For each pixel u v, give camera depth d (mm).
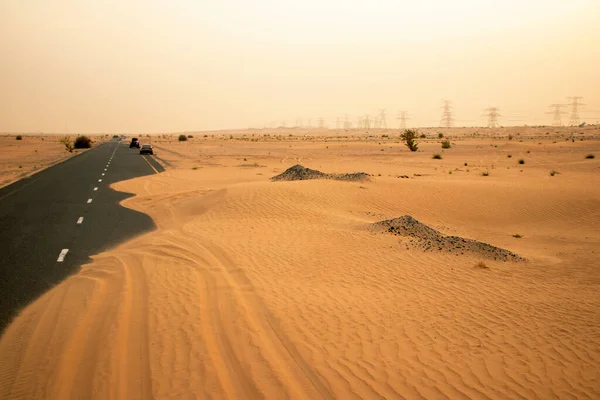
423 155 62031
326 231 15008
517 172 40562
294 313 8094
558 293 9617
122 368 6047
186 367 6078
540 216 20922
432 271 10953
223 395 5410
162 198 22219
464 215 21031
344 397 5426
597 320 8062
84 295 8867
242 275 10297
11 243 13297
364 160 54688
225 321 7637
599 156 54875
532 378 6012
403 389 5637
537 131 164250
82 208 19688
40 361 6242
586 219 20328
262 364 6195
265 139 133625
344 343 6934
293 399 5352
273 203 19281
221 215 17625
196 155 62562
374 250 12711
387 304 8695
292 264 11281
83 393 5465
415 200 22516
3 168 39344
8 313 7957
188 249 12484
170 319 7680
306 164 48562
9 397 5367
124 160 51094
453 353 6699
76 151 71125
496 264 11891
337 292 9305
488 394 5574
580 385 5840
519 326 7770
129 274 10250
